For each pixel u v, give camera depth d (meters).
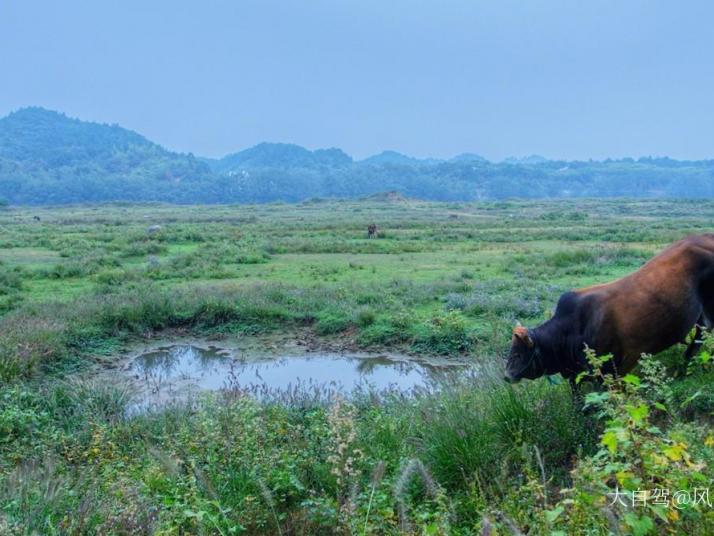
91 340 13.76
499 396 6.42
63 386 9.91
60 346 12.54
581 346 6.61
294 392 9.31
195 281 20.69
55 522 4.78
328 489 5.62
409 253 28.86
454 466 5.48
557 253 23.22
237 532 5.02
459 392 6.89
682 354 7.17
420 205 111.31
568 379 6.85
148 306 15.12
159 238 34.75
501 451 5.64
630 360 6.55
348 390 10.45
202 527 4.63
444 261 25.19
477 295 16.00
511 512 4.25
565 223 51.69
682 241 6.84
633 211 78.50
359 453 5.94
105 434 7.63
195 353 13.57
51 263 24.98
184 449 6.41
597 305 6.59
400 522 4.47
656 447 3.64
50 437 7.74
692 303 6.61
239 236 35.91
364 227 47.19
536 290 16.27
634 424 3.74
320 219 65.75
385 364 12.52
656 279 6.57
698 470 3.56
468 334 12.88
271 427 6.89
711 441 3.93
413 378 11.51
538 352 6.66
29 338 12.20
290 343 14.01
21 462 6.98
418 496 5.35
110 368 12.45
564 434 5.80
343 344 13.76
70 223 56.34
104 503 5.05
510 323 13.06
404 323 13.81
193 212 90.19
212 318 15.12
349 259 26.56
